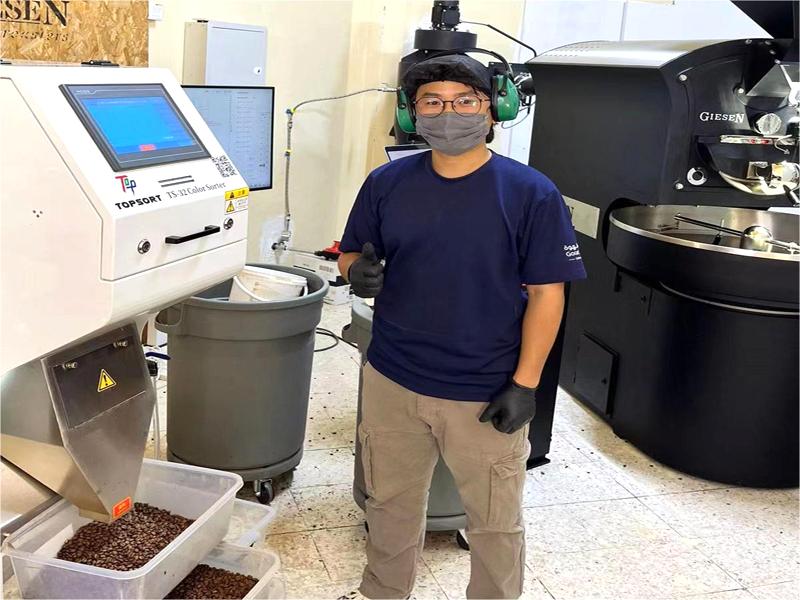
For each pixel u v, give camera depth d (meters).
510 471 1.73
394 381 1.75
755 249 2.70
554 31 4.63
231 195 1.53
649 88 2.68
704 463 2.75
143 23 3.26
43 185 1.26
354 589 2.09
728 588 2.20
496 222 1.62
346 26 4.18
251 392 2.27
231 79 3.52
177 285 1.42
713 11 5.00
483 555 1.79
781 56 2.55
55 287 1.30
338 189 4.48
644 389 2.90
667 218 3.13
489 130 1.65
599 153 3.04
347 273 1.79
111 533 1.73
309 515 2.40
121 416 1.56
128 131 1.36
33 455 1.51
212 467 2.34
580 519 2.49
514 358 1.72
